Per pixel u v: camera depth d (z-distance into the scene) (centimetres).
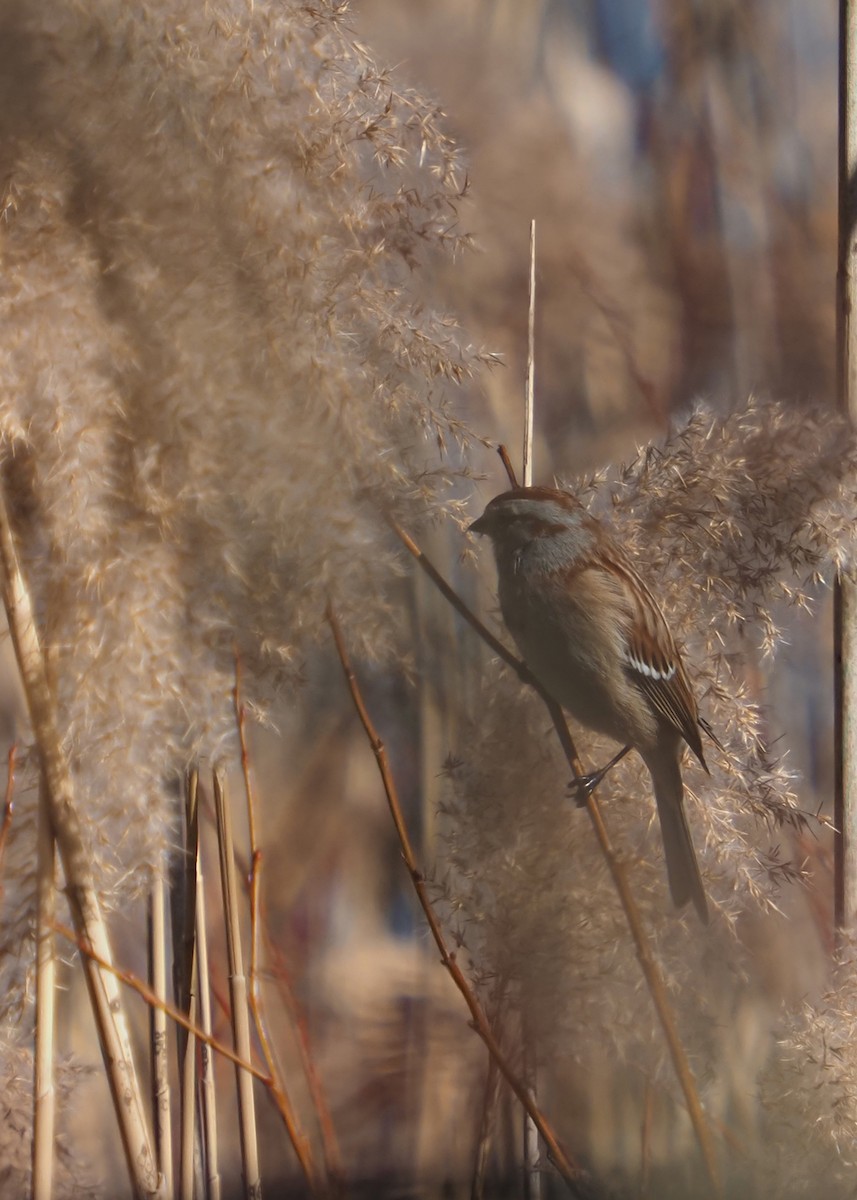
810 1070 663
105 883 660
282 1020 687
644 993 664
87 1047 679
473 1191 666
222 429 660
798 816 665
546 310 699
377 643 662
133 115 659
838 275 669
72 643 659
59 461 658
